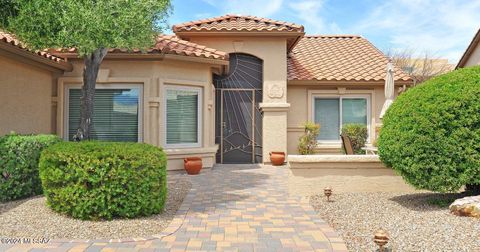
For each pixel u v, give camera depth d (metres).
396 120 7.58
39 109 11.46
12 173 8.08
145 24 8.30
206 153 13.62
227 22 16.03
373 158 9.27
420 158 7.07
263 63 15.69
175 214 7.41
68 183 6.75
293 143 16.44
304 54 19.00
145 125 12.19
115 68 12.27
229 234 6.19
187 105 13.26
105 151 6.73
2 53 9.40
